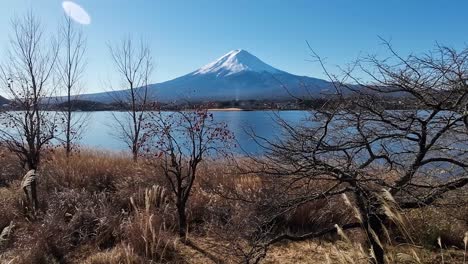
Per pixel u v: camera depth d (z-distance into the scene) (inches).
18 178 392.5
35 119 311.1
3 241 253.1
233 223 231.1
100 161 394.9
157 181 328.5
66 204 299.6
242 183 296.0
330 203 223.5
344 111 162.2
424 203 161.6
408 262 170.2
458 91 159.2
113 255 220.7
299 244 232.8
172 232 259.0
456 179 174.9
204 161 342.0
